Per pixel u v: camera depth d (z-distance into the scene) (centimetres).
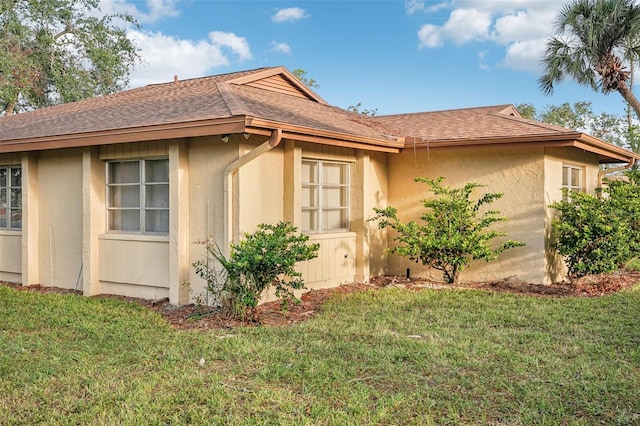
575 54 1719
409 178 1055
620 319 680
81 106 1154
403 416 392
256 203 775
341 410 402
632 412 399
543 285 934
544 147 927
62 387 447
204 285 774
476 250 900
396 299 820
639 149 2162
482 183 988
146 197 850
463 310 741
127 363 507
